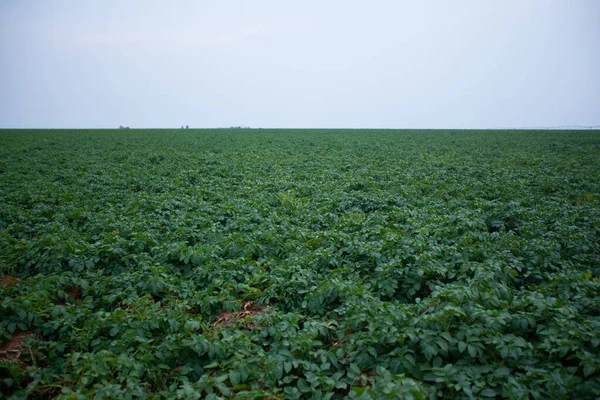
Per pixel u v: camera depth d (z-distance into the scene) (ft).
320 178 59.98
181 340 18.34
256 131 205.16
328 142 129.08
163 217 38.24
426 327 17.04
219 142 130.52
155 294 23.41
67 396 14.73
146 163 79.20
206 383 15.28
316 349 18.20
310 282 23.66
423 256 23.57
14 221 36.32
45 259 26.27
